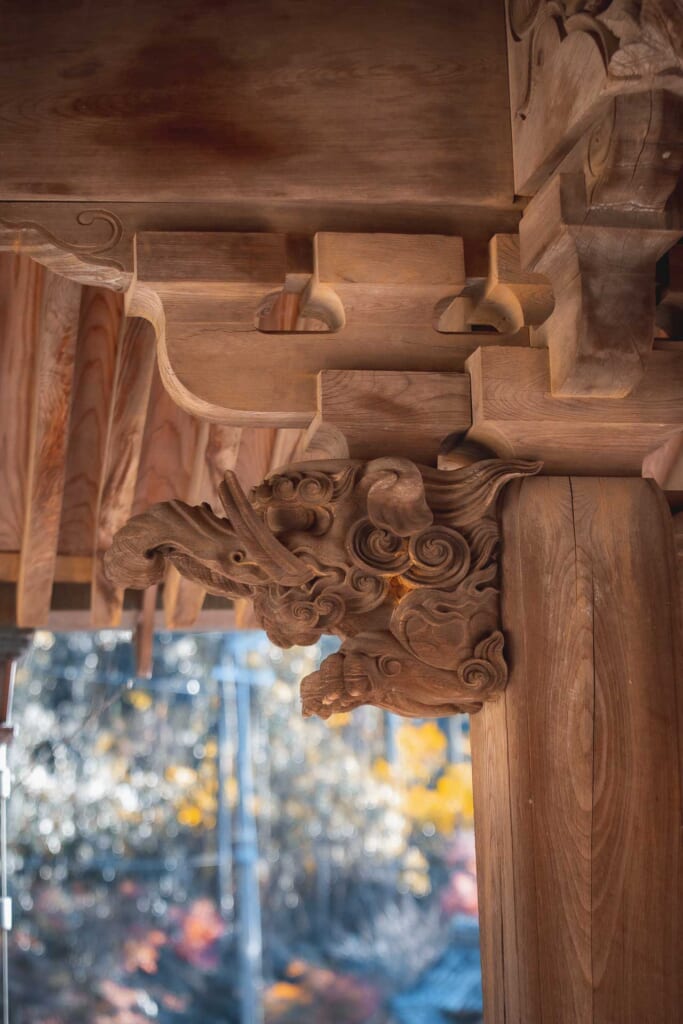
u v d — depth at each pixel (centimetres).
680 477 397
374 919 1593
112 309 413
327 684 259
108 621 488
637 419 271
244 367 268
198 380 266
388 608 269
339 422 265
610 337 250
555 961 254
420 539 262
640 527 272
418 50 278
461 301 302
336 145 271
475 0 282
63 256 262
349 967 1550
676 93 225
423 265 271
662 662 268
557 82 247
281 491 261
